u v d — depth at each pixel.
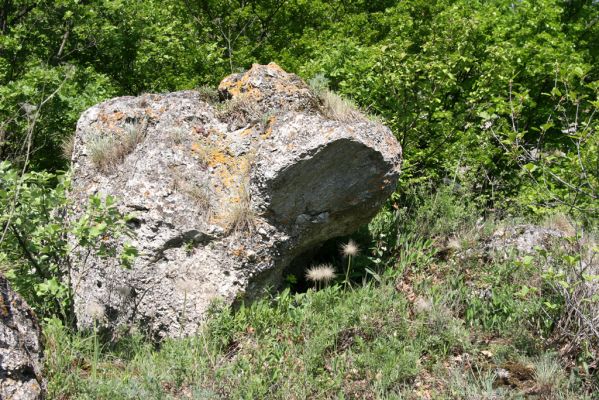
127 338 5.80
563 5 14.27
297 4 18.11
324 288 6.46
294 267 6.84
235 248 6.03
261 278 6.17
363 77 9.17
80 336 5.64
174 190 6.10
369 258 6.79
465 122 9.69
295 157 5.88
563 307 5.45
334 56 10.29
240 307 5.97
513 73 10.70
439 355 5.35
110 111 6.73
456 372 5.01
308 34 16.69
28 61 13.01
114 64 13.93
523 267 6.07
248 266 6.04
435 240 7.29
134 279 5.90
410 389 4.94
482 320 5.82
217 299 5.76
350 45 10.46
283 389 4.75
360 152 6.06
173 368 4.92
